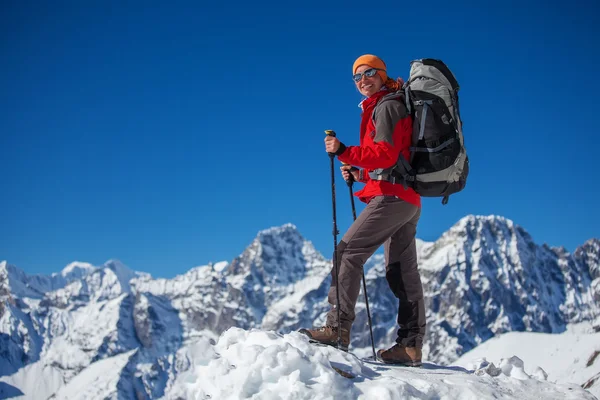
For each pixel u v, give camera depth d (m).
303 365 5.65
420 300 7.31
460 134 6.59
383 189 6.80
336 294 6.85
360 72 6.97
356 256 6.86
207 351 6.23
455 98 6.69
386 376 6.03
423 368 7.14
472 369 7.24
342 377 5.68
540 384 6.68
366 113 6.93
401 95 6.66
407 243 7.30
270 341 6.10
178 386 6.03
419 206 7.06
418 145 6.61
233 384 5.54
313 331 6.77
